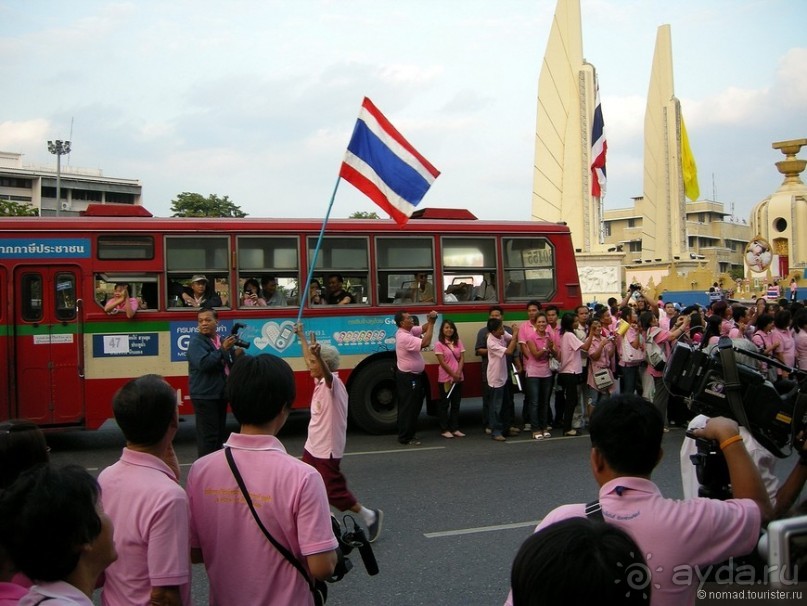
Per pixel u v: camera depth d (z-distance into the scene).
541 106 36.69
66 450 11.38
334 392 6.70
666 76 50.56
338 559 3.51
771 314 12.97
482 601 5.43
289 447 11.45
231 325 11.70
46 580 2.49
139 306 11.41
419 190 9.76
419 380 11.48
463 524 7.27
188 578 3.01
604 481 2.90
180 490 3.06
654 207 51.59
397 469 9.72
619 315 13.32
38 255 11.11
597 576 1.73
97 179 74.06
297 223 12.16
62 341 11.12
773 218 48.28
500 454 10.62
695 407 3.79
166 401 3.18
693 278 42.81
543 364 11.96
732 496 3.20
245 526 3.10
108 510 3.03
